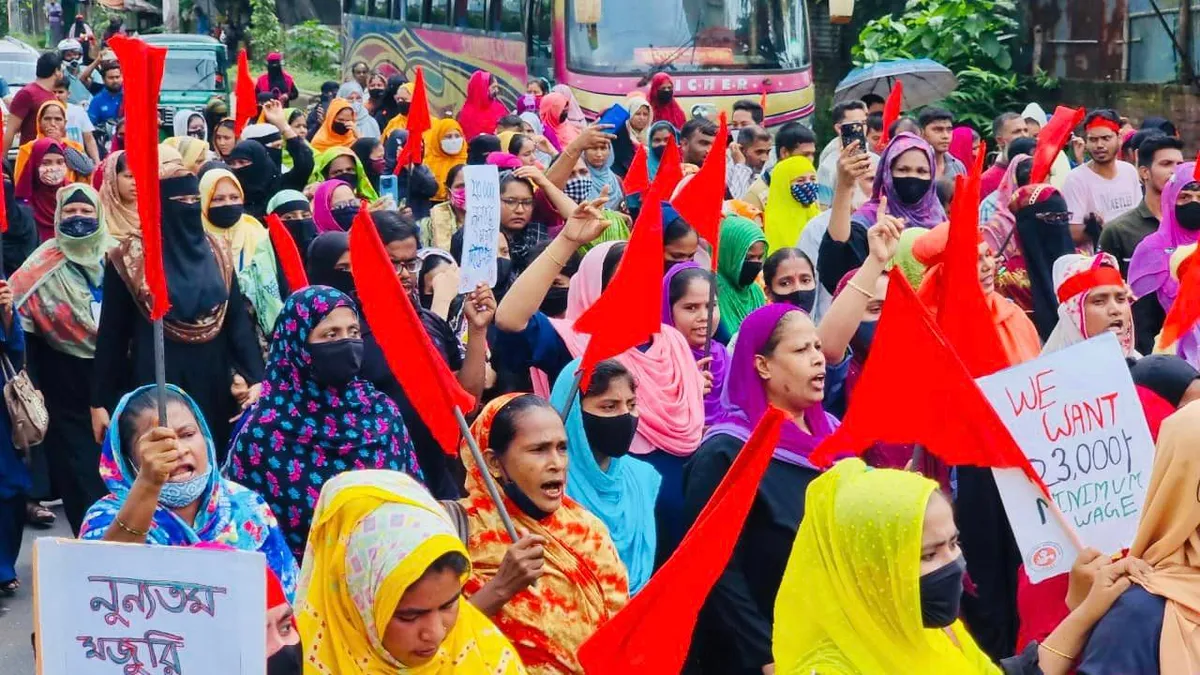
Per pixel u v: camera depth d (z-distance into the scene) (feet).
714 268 18.67
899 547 10.30
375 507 10.52
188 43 77.30
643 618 11.46
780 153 31.78
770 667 13.82
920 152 24.06
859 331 18.74
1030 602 14.49
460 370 19.03
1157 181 27.04
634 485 15.75
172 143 33.12
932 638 10.85
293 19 126.62
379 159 37.27
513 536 12.64
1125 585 11.44
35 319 23.56
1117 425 12.95
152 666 9.99
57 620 9.94
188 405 13.53
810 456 13.17
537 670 12.92
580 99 48.83
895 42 60.29
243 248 24.43
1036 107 42.22
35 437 21.68
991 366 15.06
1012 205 23.68
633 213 27.22
